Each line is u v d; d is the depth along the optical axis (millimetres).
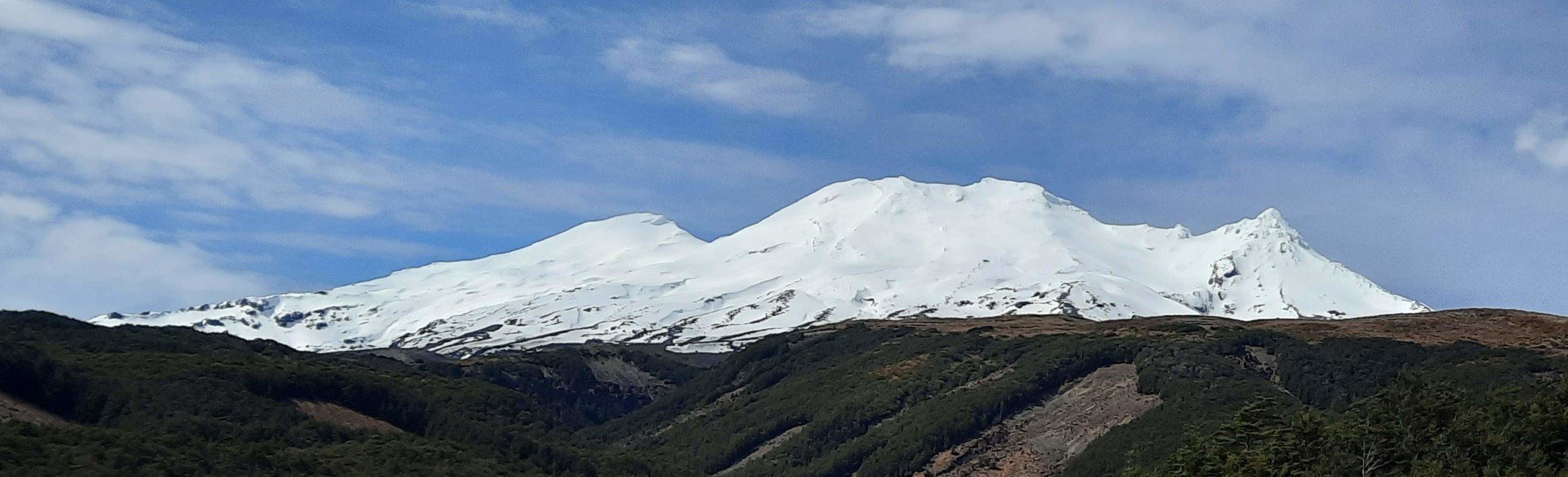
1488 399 124625
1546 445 113812
